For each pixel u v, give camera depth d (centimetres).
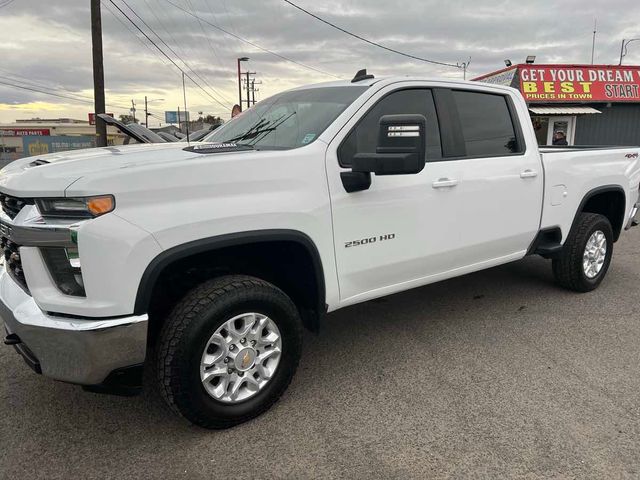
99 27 1579
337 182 307
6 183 261
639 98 1867
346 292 327
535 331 416
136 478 248
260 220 273
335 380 339
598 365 356
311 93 375
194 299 262
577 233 479
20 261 267
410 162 275
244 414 284
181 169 252
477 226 389
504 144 414
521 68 1805
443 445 270
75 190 230
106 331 237
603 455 260
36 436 281
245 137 356
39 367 254
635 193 536
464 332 415
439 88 375
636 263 619
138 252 239
